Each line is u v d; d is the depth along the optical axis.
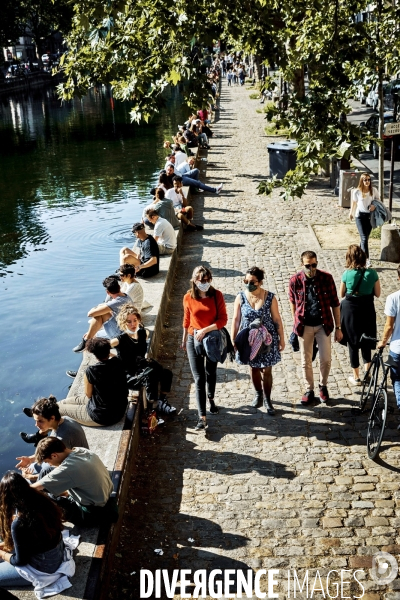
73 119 54.12
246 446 7.15
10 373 10.70
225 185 21.08
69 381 10.38
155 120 48.09
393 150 13.96
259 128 34.25
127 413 6.99
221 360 7.31
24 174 30.28
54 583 4.64
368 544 5.62
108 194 24.80
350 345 8.13
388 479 6.48
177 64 7.98
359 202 12.30
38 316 13.11
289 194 8.90
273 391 8.34
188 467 6.82
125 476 6.20
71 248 17.89
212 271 12.98
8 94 83.69
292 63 9.41
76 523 5.25
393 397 7.98
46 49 129.38
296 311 7.66
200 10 8.05
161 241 12.67
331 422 7.57
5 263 16.81
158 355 9.47
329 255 13.45
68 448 5.59
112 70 8.98
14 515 4.54
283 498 6.26
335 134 8.48
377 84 14.87
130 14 8.41
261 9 8.64
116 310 8.35
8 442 8.75
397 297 6.67
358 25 9.07
